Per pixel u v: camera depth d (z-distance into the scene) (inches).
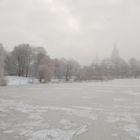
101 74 3196.4
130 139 292.0
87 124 383.9
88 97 813.2
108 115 466.0
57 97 820.0
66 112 504.4
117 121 407.5
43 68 2148.1
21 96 863.1
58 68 2600.9
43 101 702.5
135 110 526.9
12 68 2503.7
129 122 398.0
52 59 2628.0
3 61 2101.4
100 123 390.6
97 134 317.4
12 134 319.0
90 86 1497.3
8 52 2573.8
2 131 337.1
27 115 470.6
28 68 2486.5
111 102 671.8
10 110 534.6
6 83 1691.7
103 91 1068.5
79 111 516.1
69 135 312.2
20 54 2460.6
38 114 481.1
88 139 292.4
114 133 323.0
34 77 2303.2
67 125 376.2
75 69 2807.6
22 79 2165.4
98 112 502.3
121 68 3602.4
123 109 542.9
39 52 2477.9
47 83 2069.4
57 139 291.7
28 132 329.7
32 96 861.8
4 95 906.7
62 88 1314.0
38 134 317.7
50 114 480.7
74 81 2487.7
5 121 410.9
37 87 1451.8
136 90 1119.0
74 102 674.2
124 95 877.2
